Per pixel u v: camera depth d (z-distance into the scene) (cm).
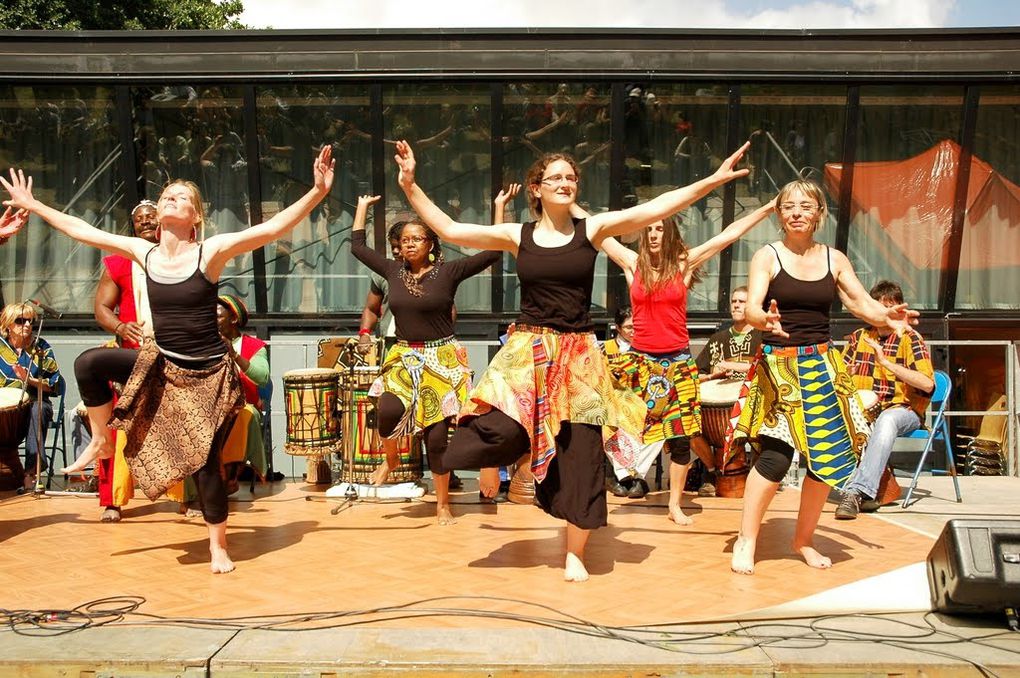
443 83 873
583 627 360
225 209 913
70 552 496
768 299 452
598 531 548
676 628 362
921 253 927
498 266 912
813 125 899
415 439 696
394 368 571
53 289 928
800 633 356
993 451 920
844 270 451
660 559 476
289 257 920
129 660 325
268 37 857
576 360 431
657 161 898
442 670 322
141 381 452
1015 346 836
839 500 588
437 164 902
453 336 581
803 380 442
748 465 684
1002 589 357
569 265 428
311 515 604
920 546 504
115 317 587
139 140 895
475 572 449
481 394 425
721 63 860
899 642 346
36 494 670
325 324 923
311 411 682
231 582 432
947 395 641
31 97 888
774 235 921
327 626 361
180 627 361
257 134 892
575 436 429
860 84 876
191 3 1961
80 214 915
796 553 487
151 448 453
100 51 859
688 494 693
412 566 462
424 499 662
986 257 931
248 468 750
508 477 665
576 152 895
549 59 857
